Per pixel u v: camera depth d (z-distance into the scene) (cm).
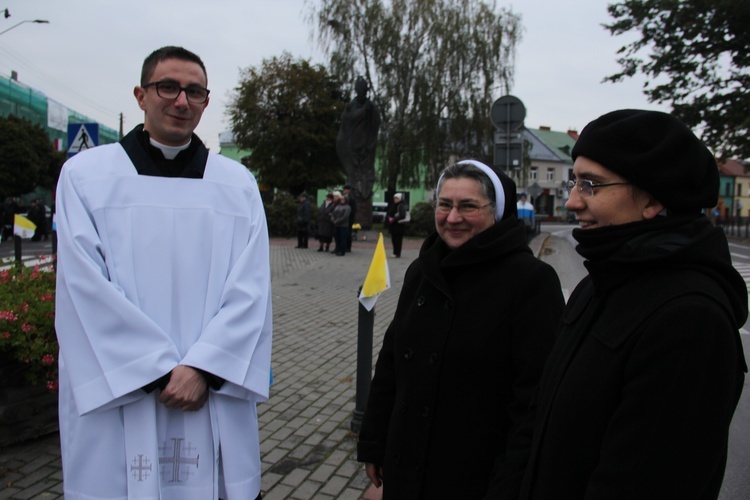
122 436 185
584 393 113
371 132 2333
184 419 191
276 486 314
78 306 182
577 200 124
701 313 100
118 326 180
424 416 175
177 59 201
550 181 6378
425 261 185
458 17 2645
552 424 118
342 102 3597
